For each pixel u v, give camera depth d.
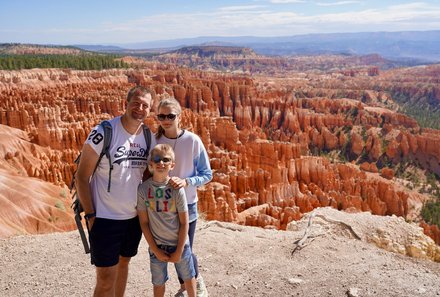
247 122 126.69
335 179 66.19
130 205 8.41
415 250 15.25
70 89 115.06
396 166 111.19
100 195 8.30
